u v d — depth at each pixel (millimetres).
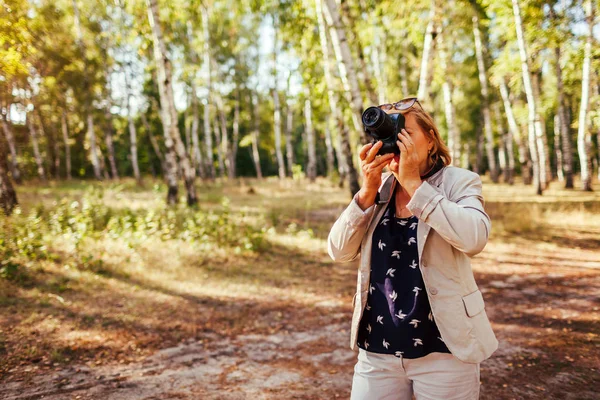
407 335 1473
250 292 5637
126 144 37781
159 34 12289
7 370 3412
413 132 1500
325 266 7012
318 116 13438
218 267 6582
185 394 3129
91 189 11789
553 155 38531
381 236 1555
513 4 12758
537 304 5082
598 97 15992
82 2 21812
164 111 12711
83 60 21594
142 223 7551
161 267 6348
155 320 4613
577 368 3328
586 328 4176
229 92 32656
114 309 4816
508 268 6898
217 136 31078
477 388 1491
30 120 25359
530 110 16703
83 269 5977
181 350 3959
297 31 12664
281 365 3658
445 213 1327
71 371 3467
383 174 1672
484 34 20672
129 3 12844
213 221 8133
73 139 34844
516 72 15688
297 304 5270
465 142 33438
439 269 1433
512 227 9758
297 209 13273
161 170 41062
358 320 1569
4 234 6453
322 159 49406
